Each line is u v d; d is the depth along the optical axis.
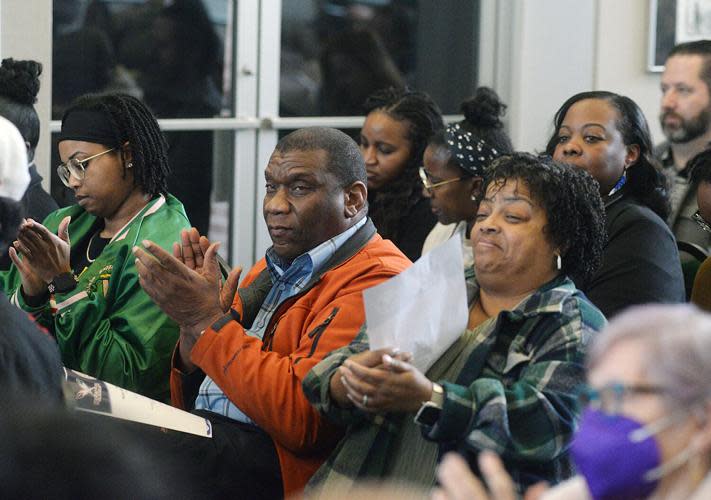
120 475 2.94
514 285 5.49
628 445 3.31
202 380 6.74
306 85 13.41
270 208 6.47
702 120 11.50
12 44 10.63
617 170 7.93
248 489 6.29
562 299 5.33
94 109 7.63
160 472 3.06
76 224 8.01
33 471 2.88
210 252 6.20
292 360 6.13
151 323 7.27
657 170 8.07
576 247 5.57
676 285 7.48
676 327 3.32
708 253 9.04
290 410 5.97
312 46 13.38
